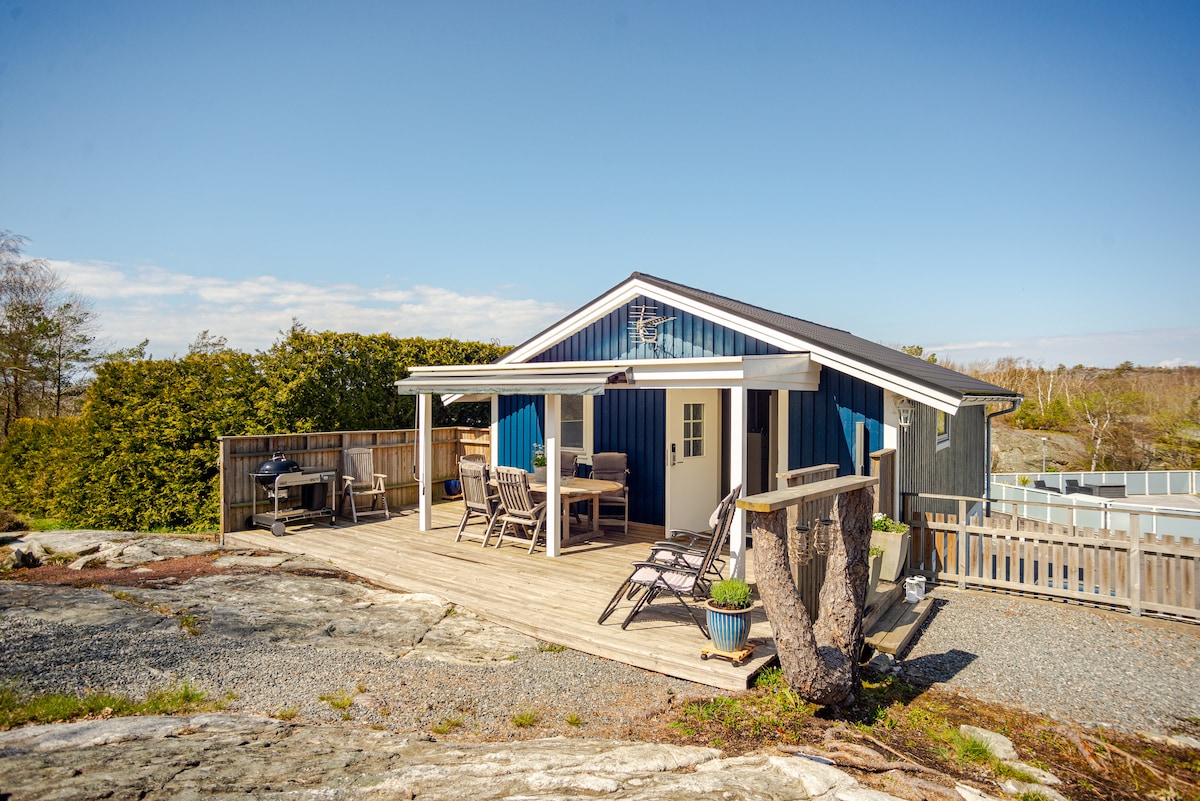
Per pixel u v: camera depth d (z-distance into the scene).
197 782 2.88
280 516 10.02
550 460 8.51
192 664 4.93
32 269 24.30
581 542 9.49
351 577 7.98
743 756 3.84
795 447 9.17
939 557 8.41
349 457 11.38
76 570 8.17
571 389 8.00
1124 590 7.29
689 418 9.94
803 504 5.52
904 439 8.80
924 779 3.69
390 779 3.07
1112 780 4.04
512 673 5.19
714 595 5.26
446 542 9.53
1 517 12.27
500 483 8.90
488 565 8.16
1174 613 7.00
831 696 4.62
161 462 12.23
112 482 12.34
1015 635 6.66
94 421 12.66
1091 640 6.53
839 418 8.82
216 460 12.18
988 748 4.31
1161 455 30.36
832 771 3.50
